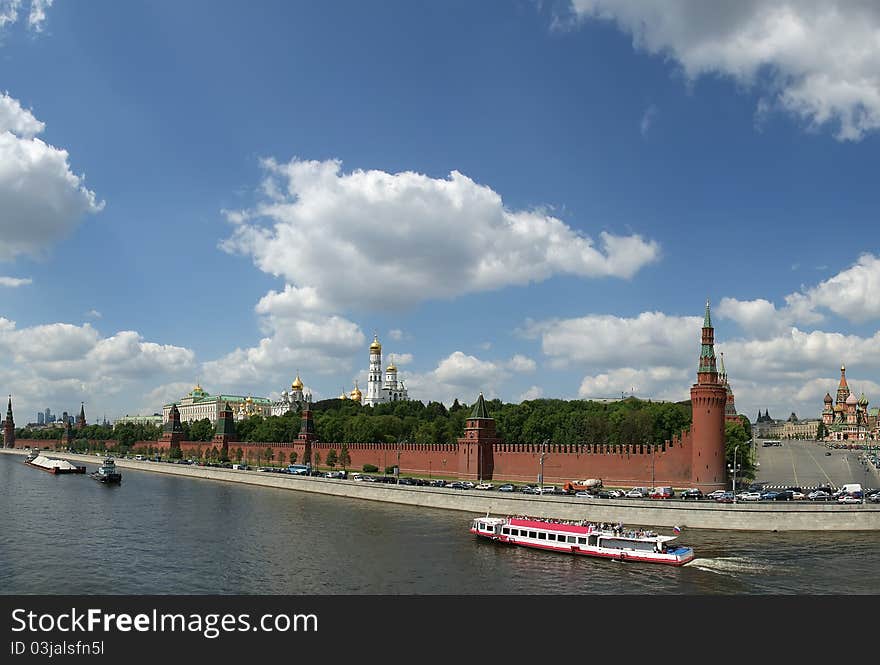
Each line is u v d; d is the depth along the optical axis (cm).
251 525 10900
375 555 8594
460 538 9712
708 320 13600
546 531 8900
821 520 9944
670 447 13712
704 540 9338
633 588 7106
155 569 7881
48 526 10825
